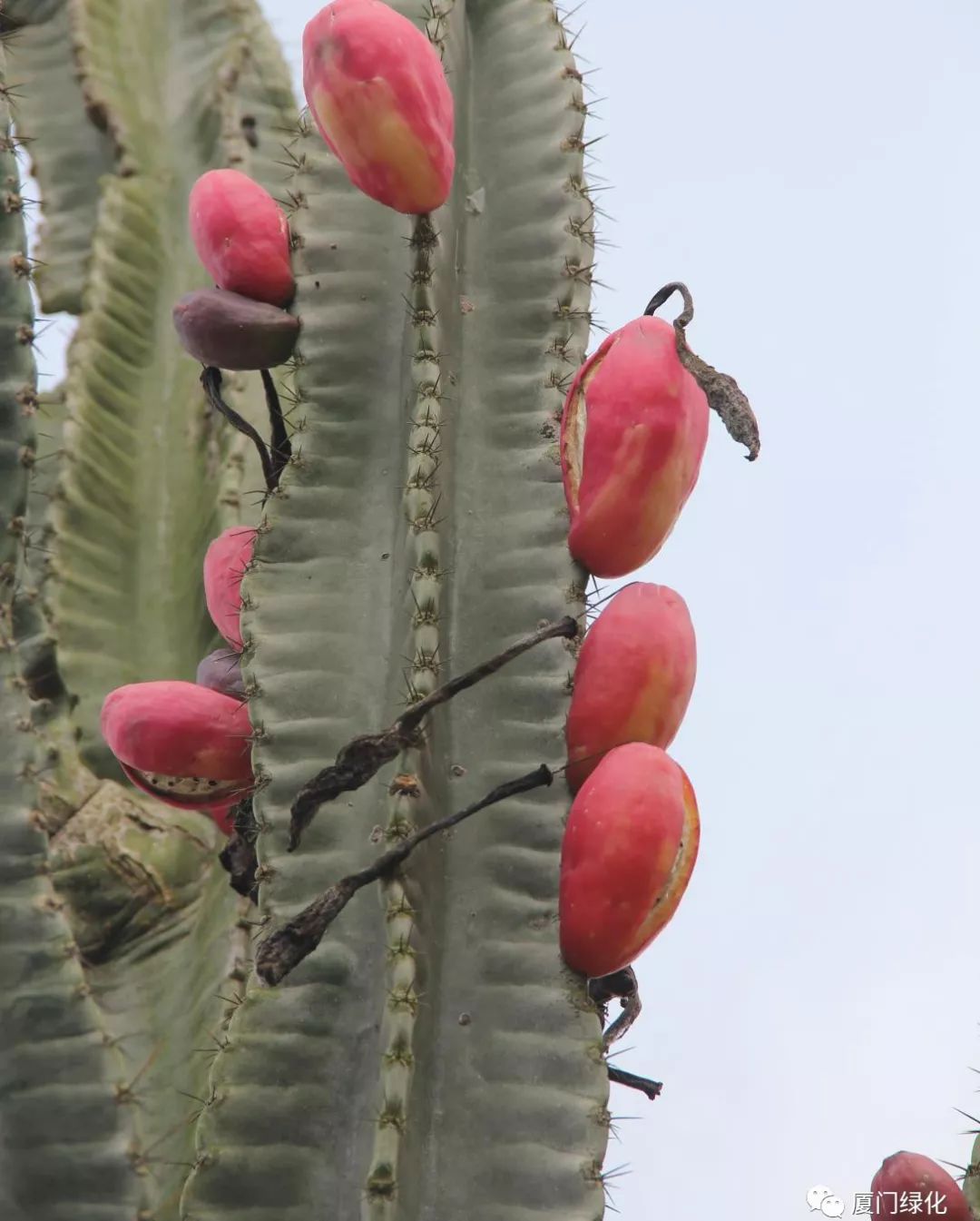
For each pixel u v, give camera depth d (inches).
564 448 184.2
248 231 191.2
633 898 163.6
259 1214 161.8
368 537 183.0
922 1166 169.3
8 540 204.8
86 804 235.5
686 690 175.6
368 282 191.9
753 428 169.9
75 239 284.0
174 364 267.7
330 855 170.6
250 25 292.0
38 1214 183.0
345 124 179.3
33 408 208.7
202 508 258.4
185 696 188.4
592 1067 163.3
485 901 169.2
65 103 289.3
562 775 173.0
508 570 180.4
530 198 199.2
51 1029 185.9
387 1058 155.9
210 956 221.6
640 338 179.0
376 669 177.5
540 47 207.0
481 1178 160.2
